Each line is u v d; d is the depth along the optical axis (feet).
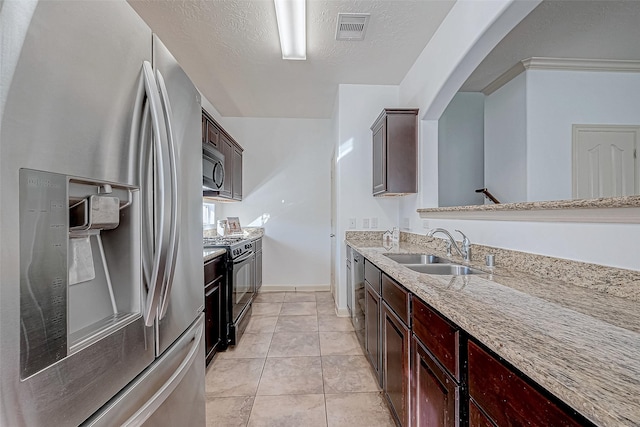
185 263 3.71
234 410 5.66
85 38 2.13
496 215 5.37
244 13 6.71
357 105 10.76
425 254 7.13
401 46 8.16
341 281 10.88
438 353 3.35
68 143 1.99
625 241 3.21
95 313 2.43
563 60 8.45
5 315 1.61
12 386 1.63
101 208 2.31
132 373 2.60
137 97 2.68
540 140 8.64
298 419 5.41
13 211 1.65
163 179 2.72
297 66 9.29
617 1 6.11
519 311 2.87
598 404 1.51
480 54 6.13
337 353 7.94
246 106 13.01
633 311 2.85
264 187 14.57
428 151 8.80
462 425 2.90
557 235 4.09
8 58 1.62
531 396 2.03
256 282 12.59
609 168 8.56
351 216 10.87
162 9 6.56
